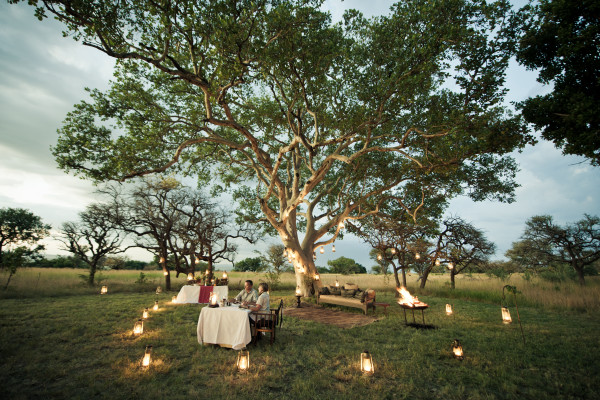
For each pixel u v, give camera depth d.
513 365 5.12
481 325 8.51
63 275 20.25
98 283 16.59
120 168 10.58
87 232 16.72
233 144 12.11
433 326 8.27
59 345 5.68
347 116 10.18
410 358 5.45
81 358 5.03
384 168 14.81
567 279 21.58
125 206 16.84
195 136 13.34
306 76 8.98
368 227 18.50
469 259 18.44
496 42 9.13
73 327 6.98
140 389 3.82
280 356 5.39
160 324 7.86
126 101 11.77
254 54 8.09
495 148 9.82
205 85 7.86
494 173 15.13
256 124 14.55
